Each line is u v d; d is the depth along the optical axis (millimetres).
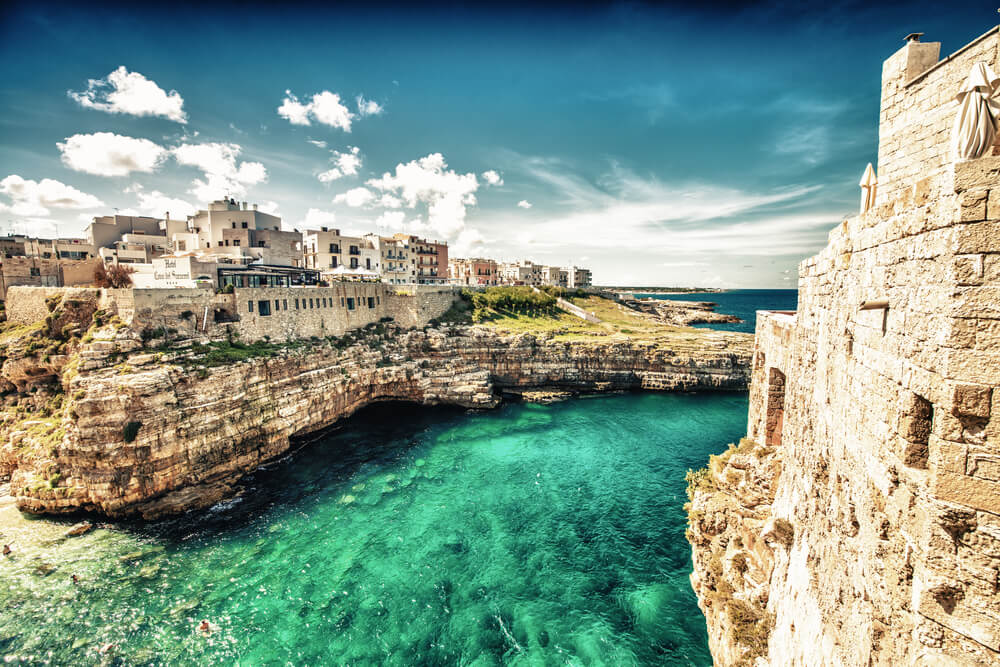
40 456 32344
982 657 5457
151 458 32000
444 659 20906
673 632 21953
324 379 48188
